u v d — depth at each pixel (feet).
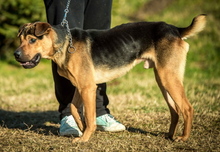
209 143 26.40
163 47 27.02
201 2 101.71
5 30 68.74
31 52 26.48
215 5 96.73
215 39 79.66
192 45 78.43
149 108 38.09
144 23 28.48
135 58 28.22
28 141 27.25
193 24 26.84
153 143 26.61
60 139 27.96
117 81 57.06
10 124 34.22
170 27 27.68
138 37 27.86
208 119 33.42
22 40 26.84
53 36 26.91
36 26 26.11
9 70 68.33
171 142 26.91
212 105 38.52
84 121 29.53
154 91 47.19
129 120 34.17
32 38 26.48
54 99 46.11
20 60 26.30
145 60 28.14
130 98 43.78
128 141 27.14
